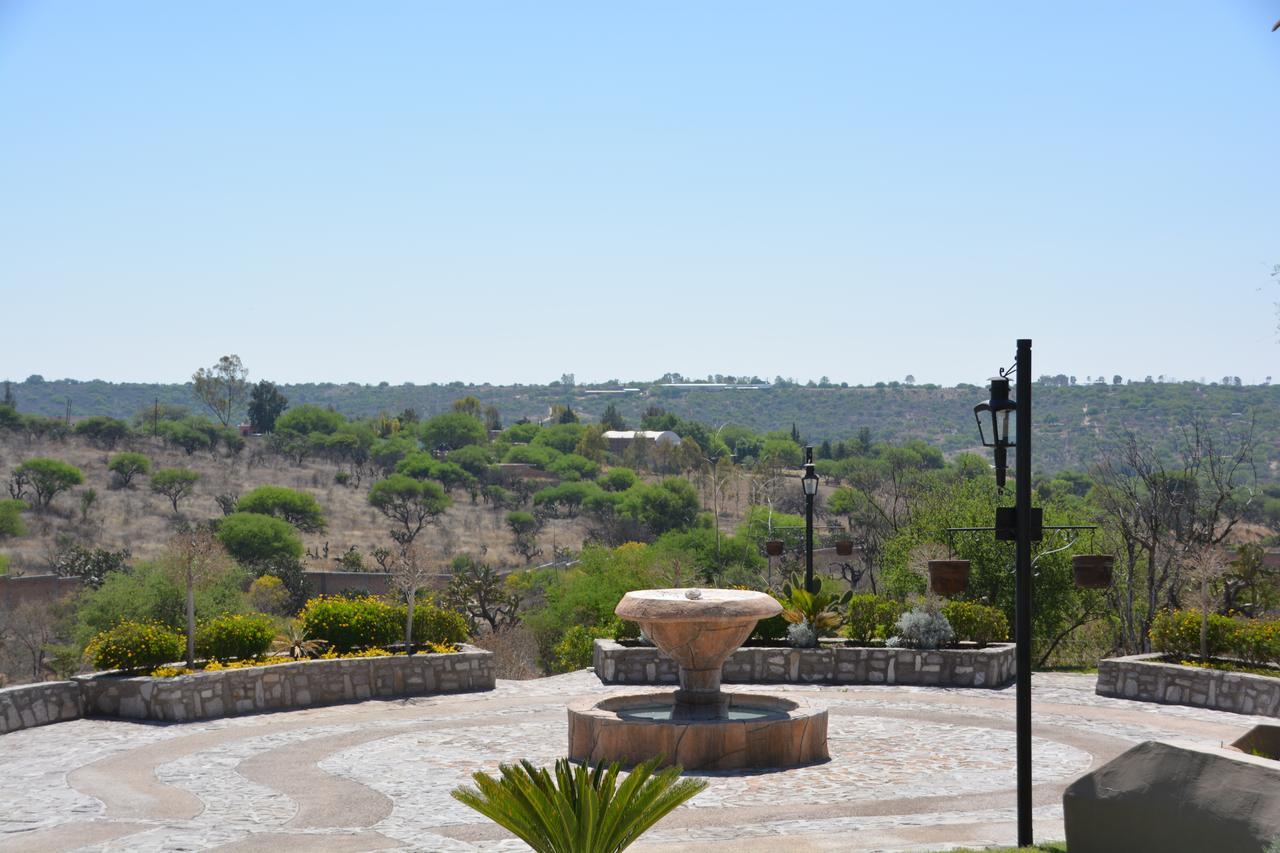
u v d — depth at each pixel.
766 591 22.62
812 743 13.39
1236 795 7.32
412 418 150.88
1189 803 7.49
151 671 17.03
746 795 11.63
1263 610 26.50
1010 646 19.86
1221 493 31.73
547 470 114.75
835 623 20.56
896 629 20.11
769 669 19.72
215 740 14.86
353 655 18.61
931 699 17.73
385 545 75.50
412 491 87.56
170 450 105.62
